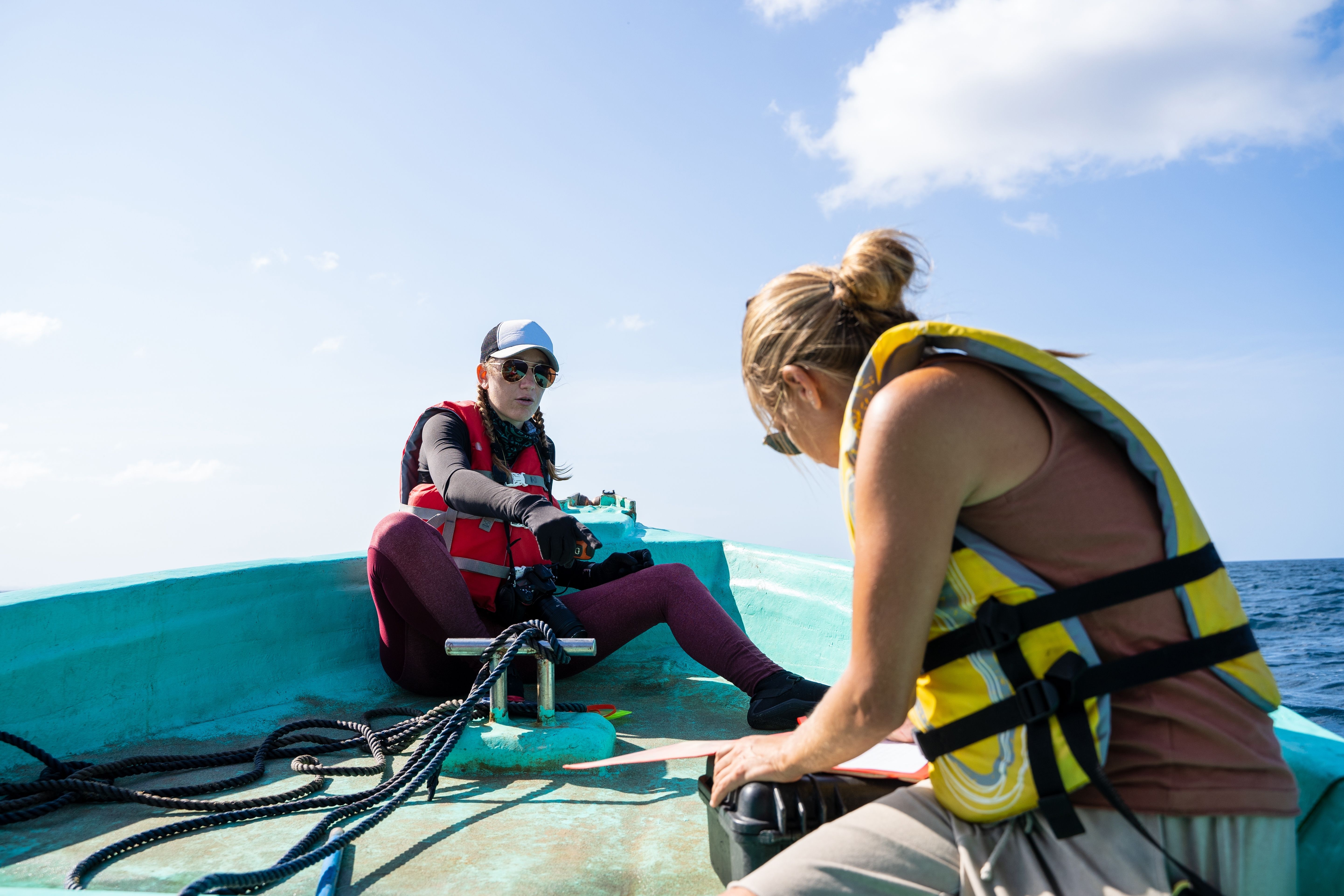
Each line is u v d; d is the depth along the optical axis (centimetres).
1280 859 87
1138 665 90
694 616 242
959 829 97
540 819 168
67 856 150
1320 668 2200
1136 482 95
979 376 94
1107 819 90
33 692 197
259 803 168
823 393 112
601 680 298
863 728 98
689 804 176
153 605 226
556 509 224
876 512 94
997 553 94
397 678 264
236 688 247
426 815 170
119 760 205
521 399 274
